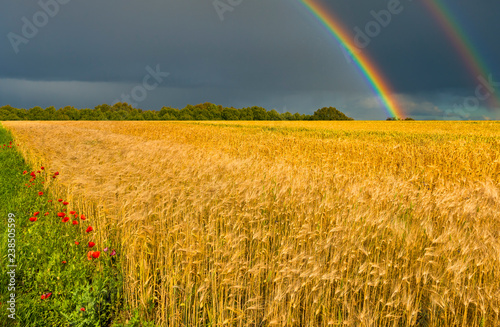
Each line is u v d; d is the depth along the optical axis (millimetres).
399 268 4301
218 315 3895
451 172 11539
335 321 3699
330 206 5727
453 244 4152
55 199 7844
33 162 12438
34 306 3807
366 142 18156
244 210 5770
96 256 4504
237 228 5109
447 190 7680
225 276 3875
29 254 5027
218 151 14672
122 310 4207
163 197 5781
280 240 5457
